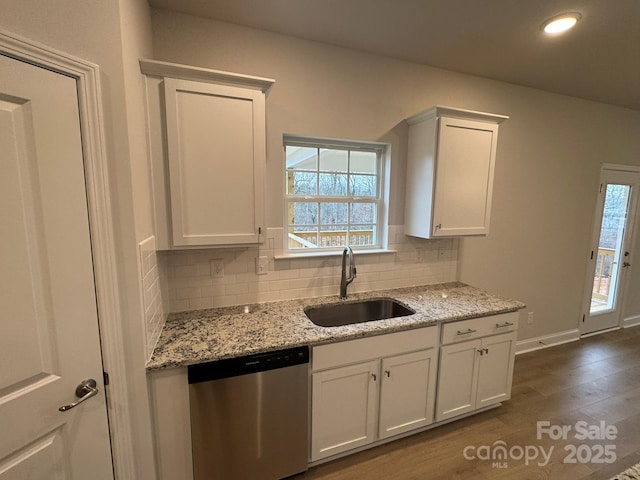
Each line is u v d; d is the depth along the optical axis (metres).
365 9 1.66
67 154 1.01
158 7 1.66
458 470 1.74
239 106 1.55
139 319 1.26
